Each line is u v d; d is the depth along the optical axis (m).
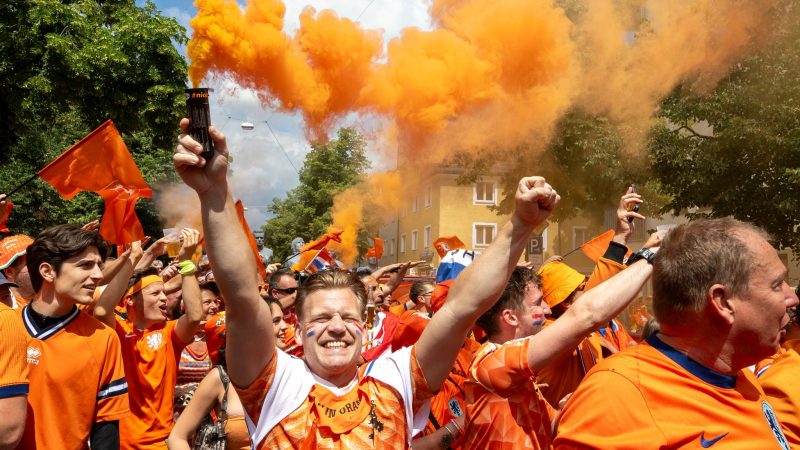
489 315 3.08
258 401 2.29
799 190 12.51
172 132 15.87
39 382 3.26
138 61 15.08
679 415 1.98
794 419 2.44
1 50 14.36
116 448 3.46
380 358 2.47
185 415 3.62
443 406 3.58
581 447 2.03
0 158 16.53
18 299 4.38
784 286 2.04
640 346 2.20
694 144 13.93
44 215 23.83
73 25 14.45
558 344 2.49
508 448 2.69
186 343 4.81
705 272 2.02
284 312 5.84
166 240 4.93
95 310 4.08
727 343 2.03
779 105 11.71
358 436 2.22
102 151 4.65
